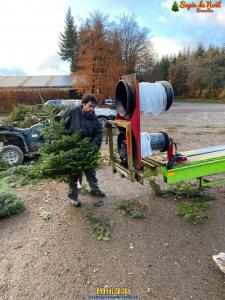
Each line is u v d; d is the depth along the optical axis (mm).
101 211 4359
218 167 3975
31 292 2789
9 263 3201
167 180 3670
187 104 45344
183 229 3830
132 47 42281
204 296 2703
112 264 3172
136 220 4086
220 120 19641
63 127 4176
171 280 2912
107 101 16281
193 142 10406
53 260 3248
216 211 4309
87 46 27875
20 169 6199
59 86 38844
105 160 7059
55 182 5656
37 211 4414
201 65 58312
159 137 3834
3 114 31734
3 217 4219
